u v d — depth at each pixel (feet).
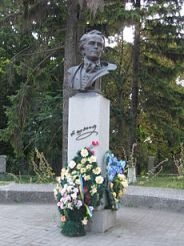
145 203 30.30
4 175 62.54
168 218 26.78
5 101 80.84
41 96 61.87
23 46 70.95
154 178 49.32
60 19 49.21
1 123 82.69
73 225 21.61
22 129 53.62
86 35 23.93
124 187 24.54
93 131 23.38
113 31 49.80
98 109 23.36
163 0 62.64
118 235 22.06
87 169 22.33
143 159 68.74
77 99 23.73
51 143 64.18
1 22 48.14
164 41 65.21
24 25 48.37
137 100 66.64
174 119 67.87
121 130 63.41
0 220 25.25
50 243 20.25
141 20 46.26
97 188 22.12
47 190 32.04
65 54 47.60
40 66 53.31
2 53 77.41
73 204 21.56
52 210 28.55
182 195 30.83
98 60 23.91
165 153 77.25
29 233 22.09
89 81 23.44
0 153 80.69
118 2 48.80
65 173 22.61
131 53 68.69
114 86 68.18
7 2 49.08
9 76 52.65
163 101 67.05
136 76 65.92
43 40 51.31
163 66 66.39
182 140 69.51
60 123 63.57
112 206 23.63
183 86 83.25
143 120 71.36
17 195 31.71
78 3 43.50
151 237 21.77
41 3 46.60
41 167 45.52
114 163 23.98
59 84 66.33
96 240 20.95
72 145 23.70
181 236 22.11
